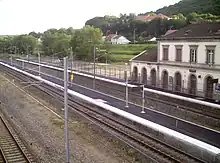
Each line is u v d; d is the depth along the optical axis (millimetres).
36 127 28656
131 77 58344
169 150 21891
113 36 144750
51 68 75938
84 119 31328
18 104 39469
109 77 62562
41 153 22047
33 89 51406
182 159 20266
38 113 34406
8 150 22719
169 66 48469
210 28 43312
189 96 41844
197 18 103438
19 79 64625
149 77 53469
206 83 41906
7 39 152375
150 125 25547
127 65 82125
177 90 46938
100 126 26281
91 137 25531
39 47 126812
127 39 147000
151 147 22250
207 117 30578
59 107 37375
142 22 154250
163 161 20062
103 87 53469
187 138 22156
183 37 44719
